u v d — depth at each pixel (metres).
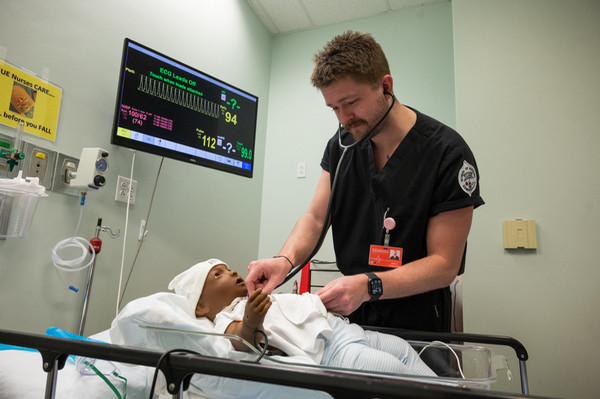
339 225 1.32
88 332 1.40
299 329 0.88
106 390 0.81
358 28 2.60
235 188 2.32
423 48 2.41
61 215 1.32
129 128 1.42
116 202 1.54
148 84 1.50
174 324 0.82
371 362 0.81
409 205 1.18
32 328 1.23
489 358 0.76
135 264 1.62
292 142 2.60
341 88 1.06
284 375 0.51
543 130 1.74
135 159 1.63
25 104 1.22
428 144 1.21
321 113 2.57
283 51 2.78
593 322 1.54
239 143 1.84
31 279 1.23
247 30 2.50
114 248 1.52
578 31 1.79
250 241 2.43
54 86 1.31
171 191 1.83
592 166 1.66
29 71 1.23
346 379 0.48
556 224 1.65
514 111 1.80
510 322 1.63
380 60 1.11
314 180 2.48
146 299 0.92
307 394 0.73
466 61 1.91
